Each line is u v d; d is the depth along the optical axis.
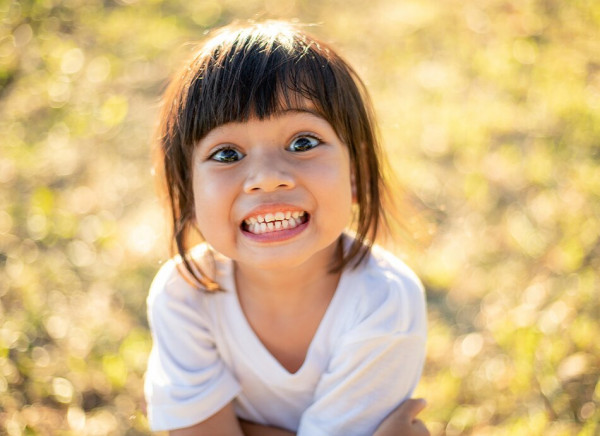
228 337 1.86
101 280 2.92
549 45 4.41
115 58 4.55
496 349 2.51
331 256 1.82
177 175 1.76
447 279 2.85
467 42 4.64
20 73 4.39
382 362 1.76
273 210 1.57
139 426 2.28
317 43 1.72
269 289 1.79
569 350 2.43
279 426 1.95
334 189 1.61
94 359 2.52
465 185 3.33
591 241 2.90
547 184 3.28
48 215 3.25
